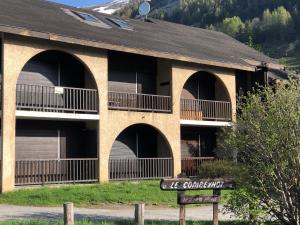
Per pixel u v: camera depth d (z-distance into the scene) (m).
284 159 11.09
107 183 20.89
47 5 25.20
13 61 18.80
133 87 24.36
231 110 26.69
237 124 11.90
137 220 11.71
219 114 26.56
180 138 25.56
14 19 19.52
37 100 20.64
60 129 21.61
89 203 16.77
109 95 23.22
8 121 18.53
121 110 22.28
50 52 21.47
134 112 22.56
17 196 17.30
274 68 29.69
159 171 24.02
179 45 25.92
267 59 31.16
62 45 20.25
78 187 19.28
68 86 21.84
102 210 15.62
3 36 18.58
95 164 21.30
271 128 11.21
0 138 18.78
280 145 11.20
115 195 17.70
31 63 20.89
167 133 23.84
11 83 18.70
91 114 21.02
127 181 22.03
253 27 98.75
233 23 99.06
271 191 11.34
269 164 11.15
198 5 118.62
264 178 11.32
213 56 25.59
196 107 26.48
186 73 24.92
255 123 11.42
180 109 24.97
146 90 24.86
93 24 24.20
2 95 18.48
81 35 20.45
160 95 24.20
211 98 27.61
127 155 23.97
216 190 11.62
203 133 27.31
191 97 26.89
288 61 80.25
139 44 22.55
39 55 21.16
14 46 18.86
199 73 27.33
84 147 22.12
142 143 24.58
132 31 25.89
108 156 21.47
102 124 21.34
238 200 11.41
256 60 29.14
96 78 21.28
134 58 24.52
